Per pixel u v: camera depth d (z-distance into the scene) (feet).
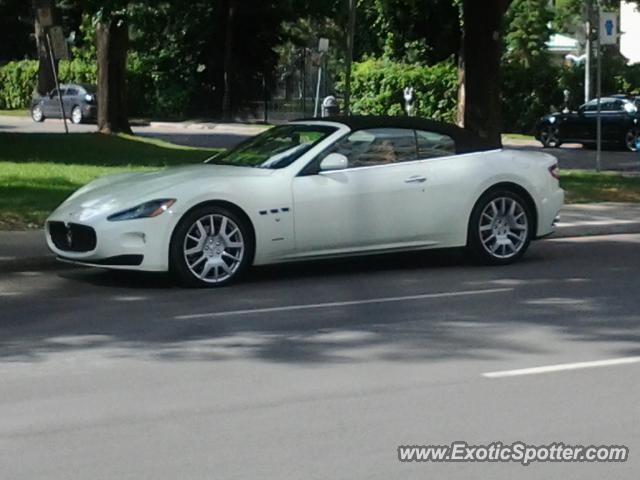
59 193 56.95
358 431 21.56
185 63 160.15
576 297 35.60
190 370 26.50
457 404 23.32
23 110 175.63
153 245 36.55
